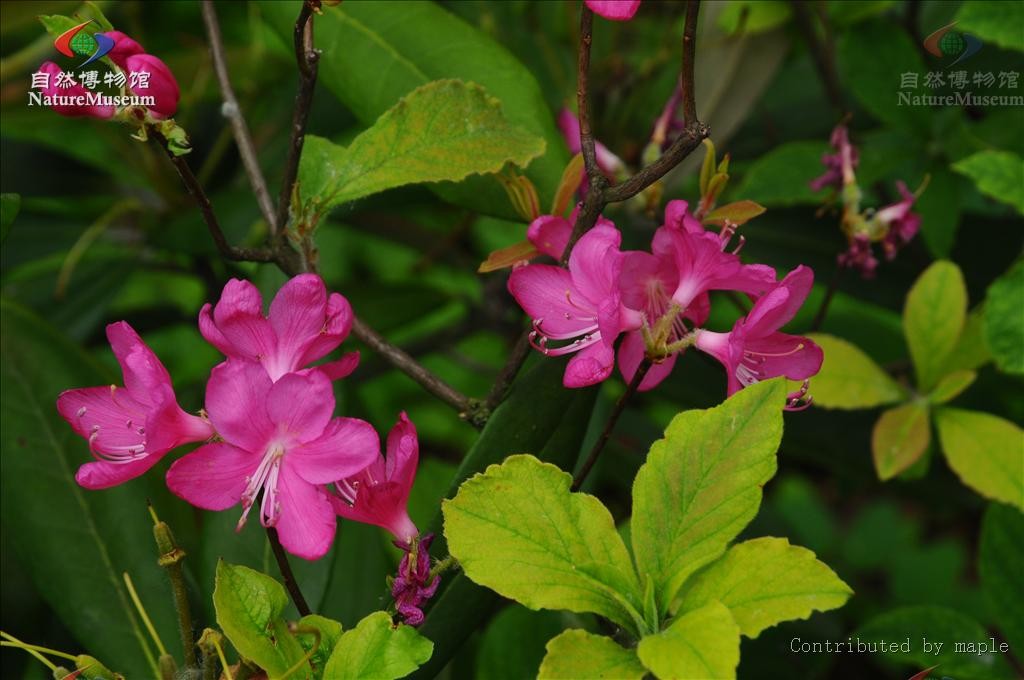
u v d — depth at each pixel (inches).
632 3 25.9
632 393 26.3
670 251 26.5
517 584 25.1
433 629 26.8
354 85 30.6
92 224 36.7
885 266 34.5
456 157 28.2
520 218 29.9
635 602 25.3
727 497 25.3
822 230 34.8
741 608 25.0
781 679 32.4
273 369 25.9
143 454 26.0
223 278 36.4
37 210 35.4
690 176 34.5
